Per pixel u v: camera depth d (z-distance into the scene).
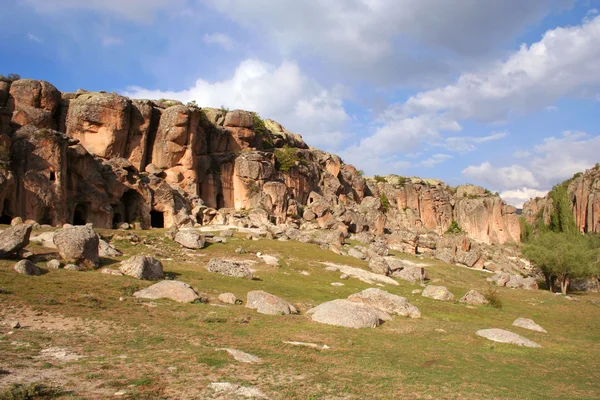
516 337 22.16
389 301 27.59
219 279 33.84
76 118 71.88
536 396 12.80
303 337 17.92
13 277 22.23
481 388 13.05
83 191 61.66
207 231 63.84
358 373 13.49
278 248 56.47
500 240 131.12
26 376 10.56
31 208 52.84
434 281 58.09
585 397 13.10
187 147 80.19
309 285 39.09
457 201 146.25
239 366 12.93
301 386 11.60
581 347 23.12
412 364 15.57
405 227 125.06
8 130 56.75
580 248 70.56
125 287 23.88
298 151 111.69
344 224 87.38
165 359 12.96
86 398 9.59
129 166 70.19
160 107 85.25
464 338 21.61
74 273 26.66
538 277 83.62
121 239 46.97
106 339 14.71
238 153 91.69
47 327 15.49
